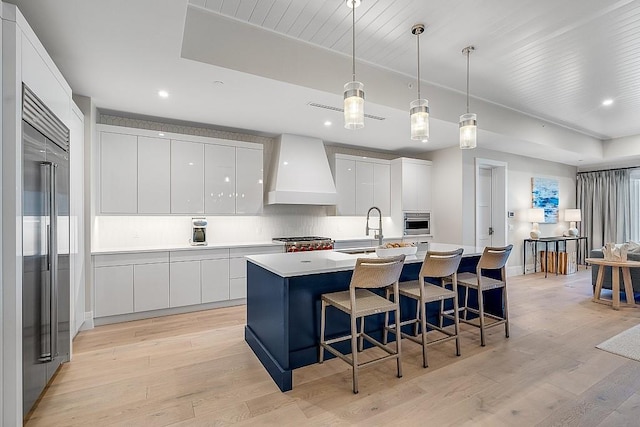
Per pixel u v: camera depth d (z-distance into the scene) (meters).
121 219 3.97
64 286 2.38
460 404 1.98
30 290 1.79
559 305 4.16
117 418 1.85
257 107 3.58
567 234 7.27
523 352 2.72
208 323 3.47
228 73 2.73
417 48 3.06
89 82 2.92
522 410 1.91
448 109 4.02
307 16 2.58
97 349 2.79
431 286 2.83
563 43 2.96
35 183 1.84
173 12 1.96
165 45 2.31
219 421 1.82
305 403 2.00
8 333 1.62
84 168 3.23
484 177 6.08
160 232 4.20
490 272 3.59
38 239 1.88
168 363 2.53
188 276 3.82
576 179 7.63
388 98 3.51
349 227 5.68
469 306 3.56
